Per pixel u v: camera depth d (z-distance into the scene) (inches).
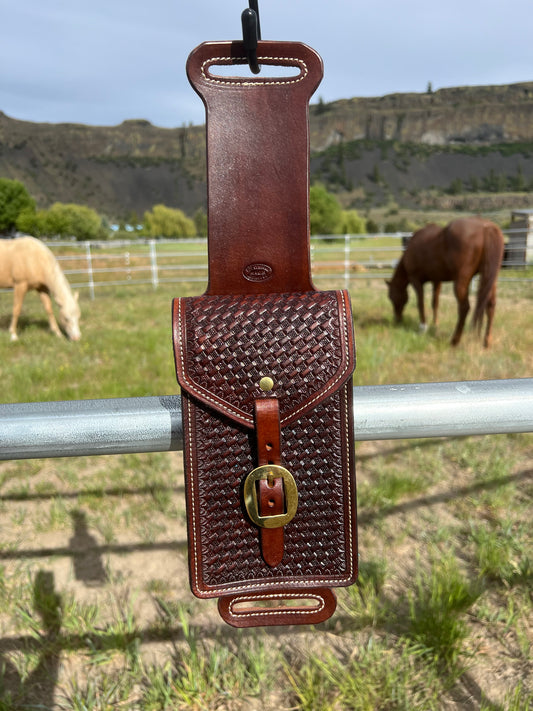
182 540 91.7
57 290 263.6
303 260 24.6
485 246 218.1
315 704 56.3
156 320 328.2
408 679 59.5
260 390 22.9
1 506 104.0
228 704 58.2
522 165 7869.1
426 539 88.3
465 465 116.9
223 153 23.7
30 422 23.8
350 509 23.8
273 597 24.4
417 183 7450.8
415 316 321.7
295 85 23.4
